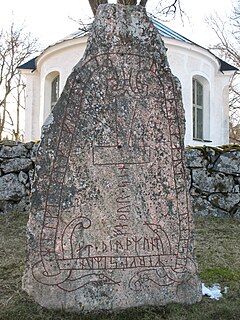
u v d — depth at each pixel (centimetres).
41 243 341
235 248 532
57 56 1281
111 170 354
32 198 344
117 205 351
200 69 1295
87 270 343
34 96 1459
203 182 758
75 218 345
